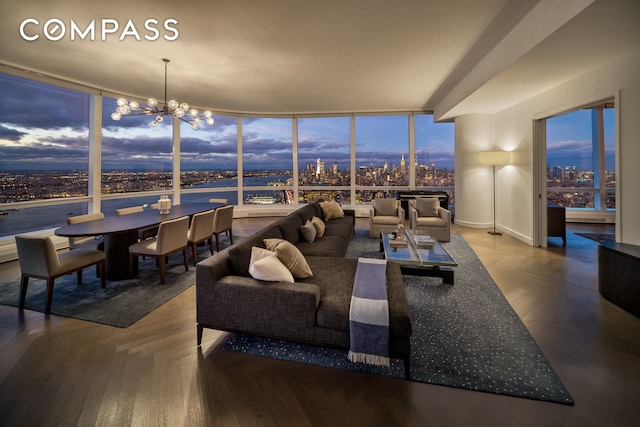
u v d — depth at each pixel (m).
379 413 1.41
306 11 2.67
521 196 4.73
